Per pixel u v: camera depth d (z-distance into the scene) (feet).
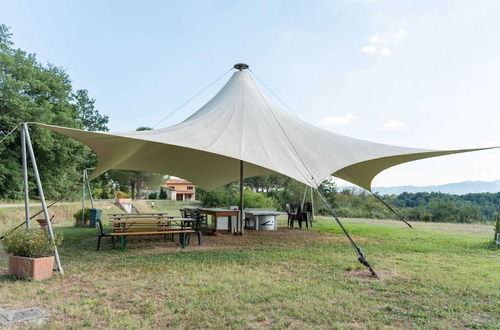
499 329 9.21
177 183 166.50
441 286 13.44
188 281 13.74
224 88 31.07
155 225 26.94
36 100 78.28
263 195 66.59
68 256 19.11
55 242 14.75
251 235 29.78
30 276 13.61
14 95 67.05
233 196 63.57
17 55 72.95
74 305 10.67
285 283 13.71
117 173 99.96
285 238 27.78
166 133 21.99
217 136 22.47
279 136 24.62
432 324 9.50
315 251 21.42
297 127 27.07
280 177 95.20
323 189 71.67
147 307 10.63
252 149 21.58
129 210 63.67
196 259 18.45
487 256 20.22
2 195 70.90
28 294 11.73
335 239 27.20
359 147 25.17
